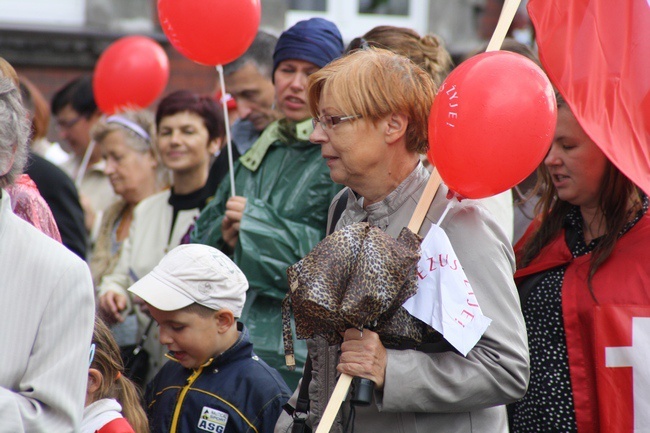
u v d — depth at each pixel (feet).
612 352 30.09
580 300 31.04
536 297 31.96
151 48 62.28
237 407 32.86
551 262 32.17
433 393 24.63
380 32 36.88
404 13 96.12
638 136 29.43
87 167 68.08
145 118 55.06
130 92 61.31
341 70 26.05
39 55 91.56
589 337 30.83
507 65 24.95
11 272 21.45
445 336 24.41
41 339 21.50
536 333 31.81
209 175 48.29
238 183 40.91
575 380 30.83
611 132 29.22
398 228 26.35
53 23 91.97
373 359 24.62
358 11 97.14
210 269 33.35
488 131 24.49
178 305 32.76
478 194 25.35
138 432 31.19
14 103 22.34
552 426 31.12
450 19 94.38
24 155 22.58
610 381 30.01
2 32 90.63
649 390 29.68
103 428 28.84
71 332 21.75
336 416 26.40
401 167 26.58
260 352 37.42
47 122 55.11
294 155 39.96
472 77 24.80
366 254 24.63
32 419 20.97
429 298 24.86
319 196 38.96
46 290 21.61
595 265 30.91
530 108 24.66
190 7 38.01
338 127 25.89
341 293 24.75
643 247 30.53
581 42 29.84
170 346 33.42
